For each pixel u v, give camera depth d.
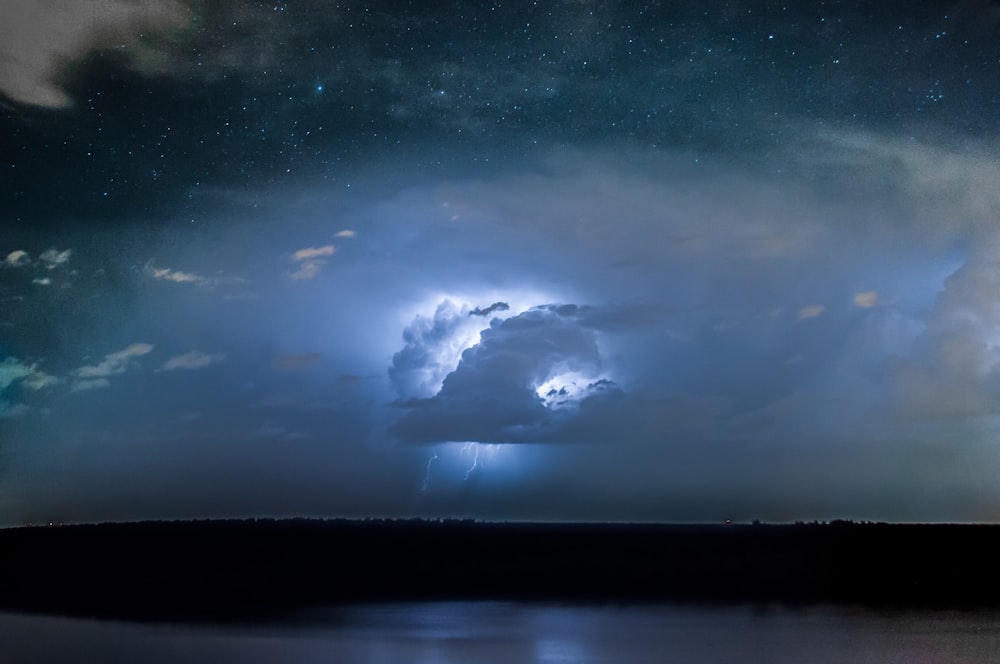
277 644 19.53
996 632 20.89
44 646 19.50
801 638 20.06
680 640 19.78
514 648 18.77
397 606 25.92
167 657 18.03
